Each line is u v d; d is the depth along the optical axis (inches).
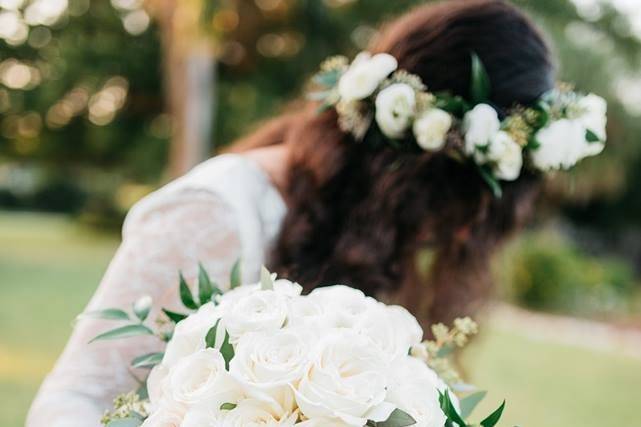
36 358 229.6
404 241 64.4
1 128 759.1
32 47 706.8
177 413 39.5
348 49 637.3
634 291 583.2
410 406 39.6
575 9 494.3
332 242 61.3
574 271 473.7
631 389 267.4
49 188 1248.2
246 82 676.7
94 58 697.6
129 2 695.1
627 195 722.8
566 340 366.9
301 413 38.2
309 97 65.9
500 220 68.3
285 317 41.5
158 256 54.6
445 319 71.7
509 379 262.4
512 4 63.1
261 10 609.3
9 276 428.1
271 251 61.0
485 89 59.2
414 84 59.7
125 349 52.9
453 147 60.2
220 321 41.3
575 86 67.2
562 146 60.5
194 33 343.3
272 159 64.1
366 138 61.9
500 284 78.6
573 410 229.0
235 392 38.6
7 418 169.3
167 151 719.7
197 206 56.0
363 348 39.7
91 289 396.8
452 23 61.2
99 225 818.8
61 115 748.6
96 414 51.5
